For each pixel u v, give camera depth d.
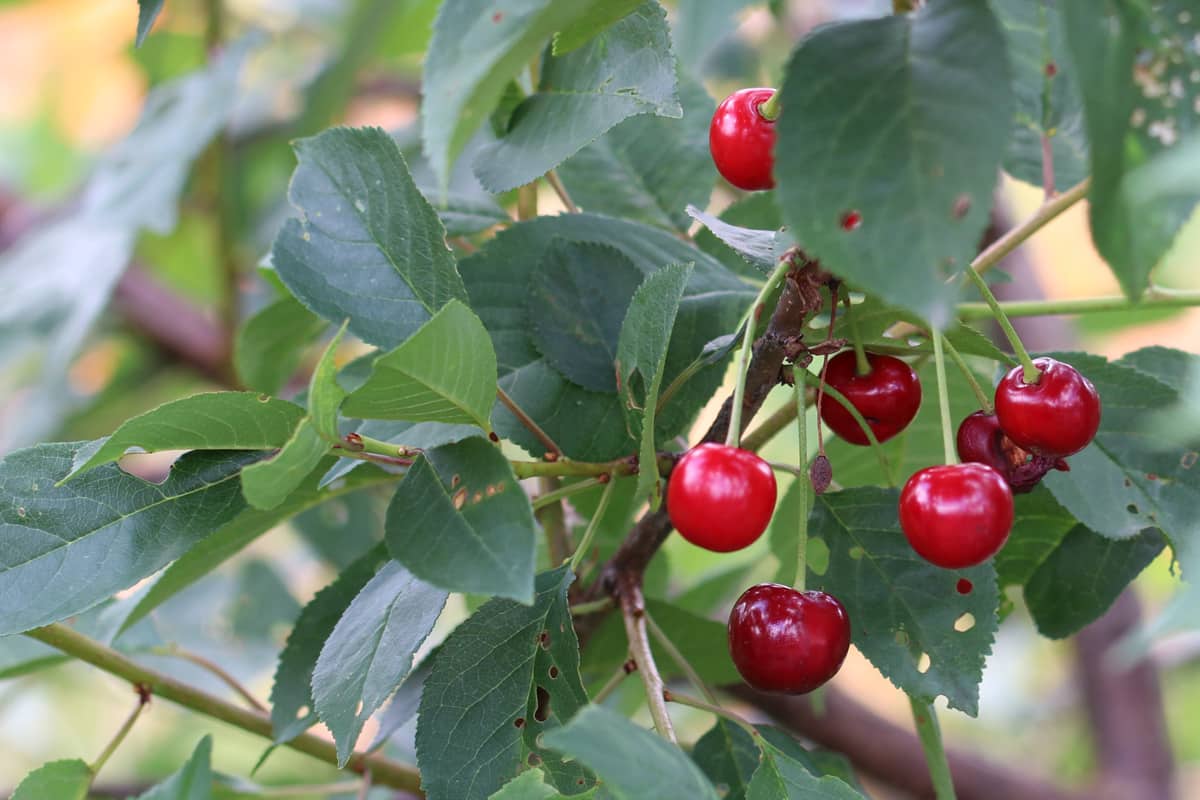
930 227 0.39
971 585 0.47
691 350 0.50
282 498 0.43
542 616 0.46
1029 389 0.45
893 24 0.40
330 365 0.42
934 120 0.39
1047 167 0.53
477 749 0.45
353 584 0.52
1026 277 0.77
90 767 0.51
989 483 0.43
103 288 0.72
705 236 0.55
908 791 0.71
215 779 0.54
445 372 0.44
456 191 0.63
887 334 0.51
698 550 0.73
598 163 0.56
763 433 0.51
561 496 0.48
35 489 0.46
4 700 0.72
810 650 0.45
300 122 0.74
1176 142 0.40
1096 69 0.39
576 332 0.49
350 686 0.46
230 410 0.45
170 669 0.64
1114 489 0.49
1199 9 0.40
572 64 0.48
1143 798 0.76
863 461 0.56
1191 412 0.49
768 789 0.45
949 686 0.47
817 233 0.39
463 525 0.42
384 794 0.59
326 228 0.46
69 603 0.45
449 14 0.39
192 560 0.51
